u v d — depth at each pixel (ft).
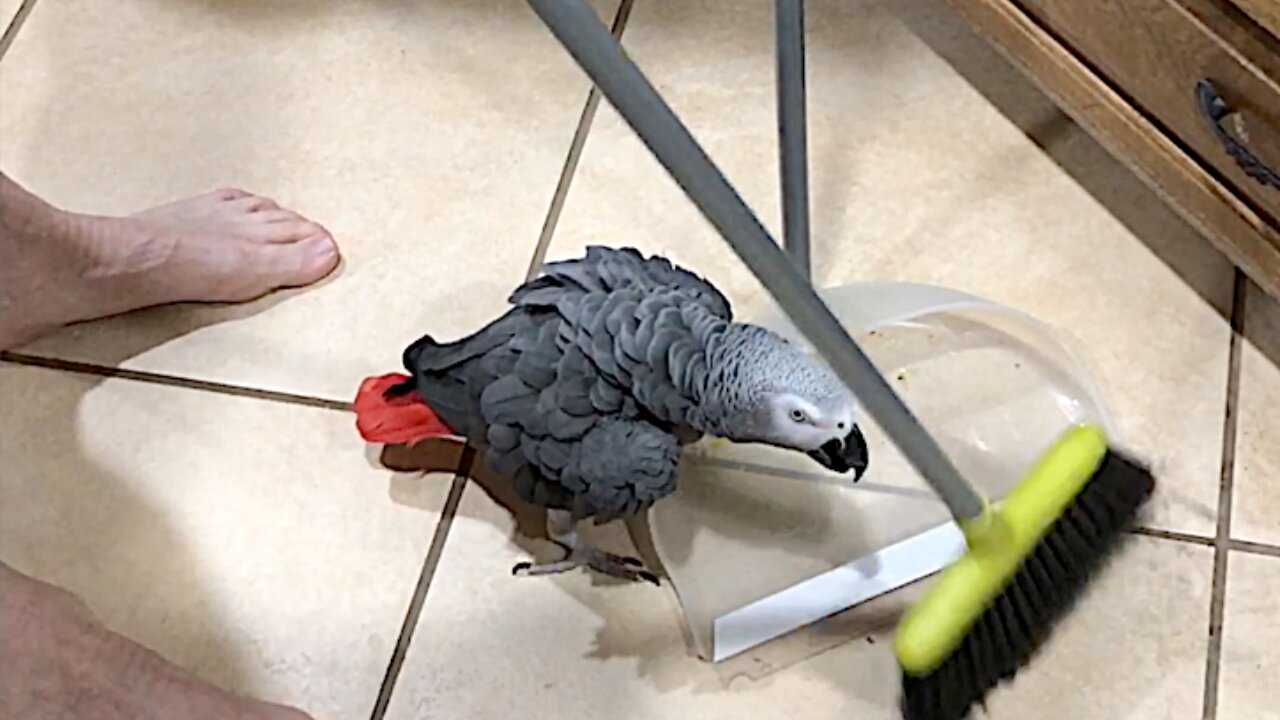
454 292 3.51
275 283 3.50
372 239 3.59
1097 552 2.87
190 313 3.50
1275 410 3.20
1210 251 3.40
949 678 2.71
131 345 3.46
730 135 3.69
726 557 3.06
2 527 3.25
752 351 2.57
